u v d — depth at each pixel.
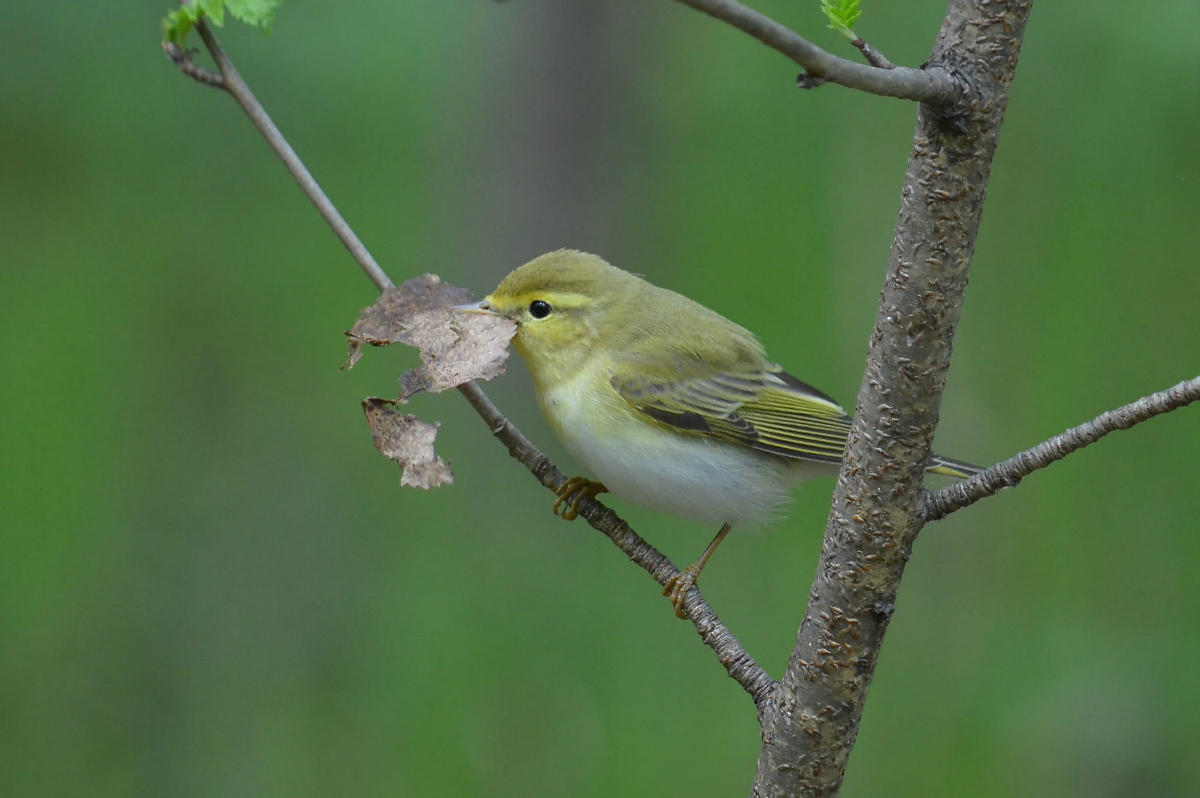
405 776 12.32
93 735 12.61
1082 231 13.48
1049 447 4.09
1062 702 11.94
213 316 15.23
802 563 13.62
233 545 13.95
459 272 15.29
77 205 14.49
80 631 13.21
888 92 3.48
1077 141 12.41
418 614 13.46
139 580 13.66
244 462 14.64
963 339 13.41
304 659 13.16
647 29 15.30
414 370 5.38
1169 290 13.30
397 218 15.33
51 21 12.45
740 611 13.26
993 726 11.97
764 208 15.91
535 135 15.20
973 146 3.70
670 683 12.93
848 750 4.37
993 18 3.61
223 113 13.45
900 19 13.02
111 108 13.08
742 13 3.15
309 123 13.89
